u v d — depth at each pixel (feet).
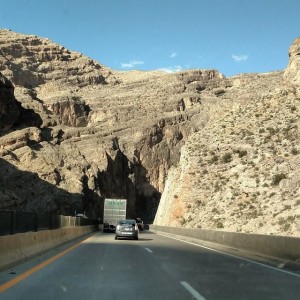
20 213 56.70
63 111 574.56
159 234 170.30
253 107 237.45
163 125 579.07
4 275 41.16
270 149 192.85
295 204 148.05
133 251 72.90
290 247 54.60
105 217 207.72
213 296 32.17
